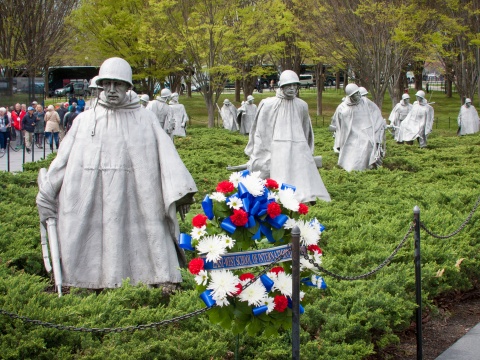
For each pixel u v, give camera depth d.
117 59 7.46
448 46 38.31
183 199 7.50
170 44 35.12
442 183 15.72
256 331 5.41
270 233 5.53
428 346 7.22
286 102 13.41
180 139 25.20
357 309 6.91
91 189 7.34
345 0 31.86
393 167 18.89
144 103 25.19
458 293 8.91
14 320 5.94
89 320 6.13
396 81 35.72
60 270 7.29
